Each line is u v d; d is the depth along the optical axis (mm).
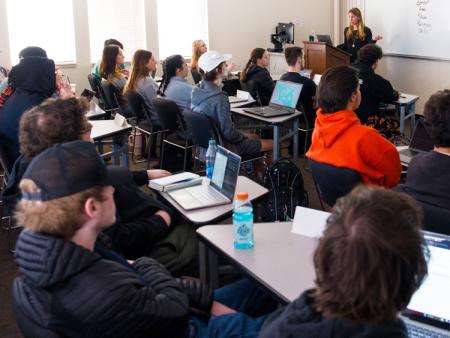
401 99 5051
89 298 1223
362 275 827
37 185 1223
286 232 2051
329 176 2684
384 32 7652
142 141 5676
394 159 2611
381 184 2629
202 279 2143
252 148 4234
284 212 3074
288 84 4891
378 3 7715
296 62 5133
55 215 1214
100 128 4020
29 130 1951
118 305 1247
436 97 1878
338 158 2602
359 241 837
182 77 5129
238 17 8359
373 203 876
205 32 8234
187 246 2338
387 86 4613
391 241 827
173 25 8016
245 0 8344
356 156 2557
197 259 2309
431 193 1764
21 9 7047
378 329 834
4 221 3834
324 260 878
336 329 845
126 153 4137
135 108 5156
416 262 845
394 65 7574
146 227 2268
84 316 1219
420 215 897
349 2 8469
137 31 7828
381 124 4609
